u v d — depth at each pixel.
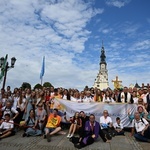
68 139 8.09
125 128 10.32
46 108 9.53
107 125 9.05
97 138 8.33
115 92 11.74
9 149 6.68
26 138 8.16
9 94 10.70
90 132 7.56
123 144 7.51
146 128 7.85
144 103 9.95
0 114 9.49
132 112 10.05
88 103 10.30
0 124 8.70
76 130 8.62
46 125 8.69
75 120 8.56
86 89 12.39
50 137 8.30
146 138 7.81
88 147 7.11
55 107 10.28
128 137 8.62
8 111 9.53
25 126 8.66
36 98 9.72
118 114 10.11
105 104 10.24
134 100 11.02
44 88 11.45
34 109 9.37
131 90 11.61
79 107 10.27
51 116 8.84
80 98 11.18
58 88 11.27
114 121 10.05
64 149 6.84
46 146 7.12
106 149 6.90
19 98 10.06
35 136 8.50
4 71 15.82
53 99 10.39
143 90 11.59
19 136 8.48
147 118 8.79
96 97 11.09
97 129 7.72
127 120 10.02
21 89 11.18
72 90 11.98
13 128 8.77
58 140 7.91
